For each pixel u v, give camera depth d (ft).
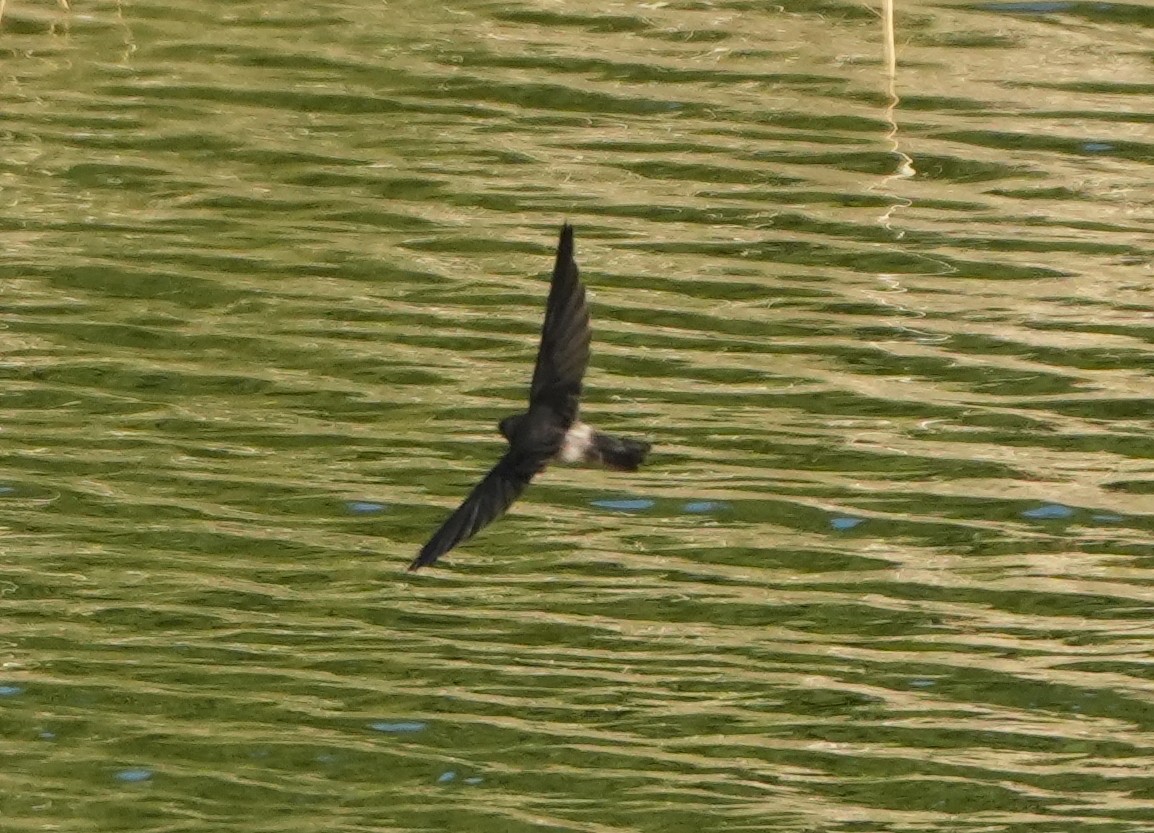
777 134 79.10
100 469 59.67
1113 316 67.97
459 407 62.95
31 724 49.73
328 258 70.95
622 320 67.56
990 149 77.97
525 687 51.34
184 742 49.29
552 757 48.96
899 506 58.65
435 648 52.70
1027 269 70.69
